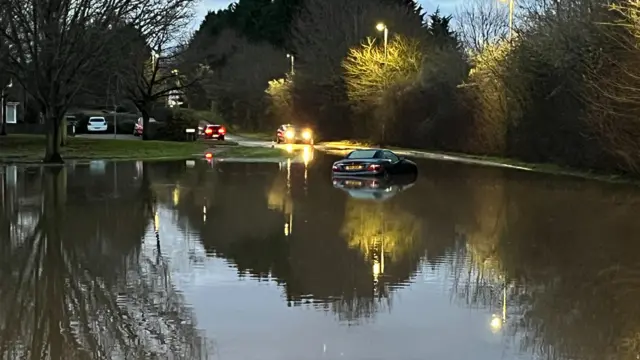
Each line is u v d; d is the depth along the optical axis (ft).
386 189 77.20
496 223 51.88
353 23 220.02
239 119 302.45
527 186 81.71
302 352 23.25
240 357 22.77
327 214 56.18
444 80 166.09
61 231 47.44
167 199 65.62
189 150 146.72
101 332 25.63
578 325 26.63
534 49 116.47
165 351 23.49
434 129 167.32
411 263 37.83
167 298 30.37
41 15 108.58
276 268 36.32
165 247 42.04
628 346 24.20
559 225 51.16
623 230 48.70
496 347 23.93
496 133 138.72
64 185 78.64
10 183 80.69
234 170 103.19
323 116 224.33
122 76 150.20
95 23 113.80
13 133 186.50
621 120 86.33
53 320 27.09
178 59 181.98
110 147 141.59
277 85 263.49
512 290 32.09
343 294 31.12
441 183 85.61
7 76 128.88
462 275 35.01
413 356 22.90
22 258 38.70
